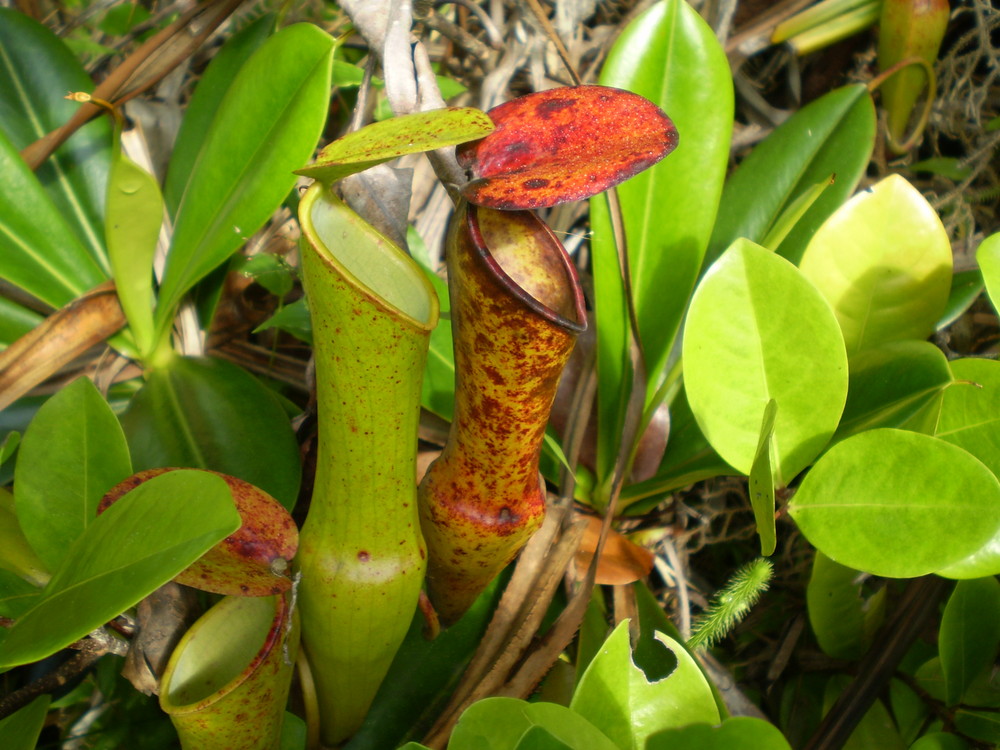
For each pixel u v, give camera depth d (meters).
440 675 0.44
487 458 0.36
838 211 0.45
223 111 0.48
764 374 0.40
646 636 0.46
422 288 0.33
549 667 0.41
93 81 0.64
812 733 0.47
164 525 0.32
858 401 0.42
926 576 0.44
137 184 0.46
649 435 0.49
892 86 0.59
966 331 0.55
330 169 0.30
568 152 0.32
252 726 0.36
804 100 0.67
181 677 0.36
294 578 0.34
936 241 0.44
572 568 0.47
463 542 0.38
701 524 0.52
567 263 0.34
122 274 0.49
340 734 0.42
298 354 0.59
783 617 0.51
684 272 0.50
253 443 0.47
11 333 0.53
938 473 0.36
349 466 0.33
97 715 0.48
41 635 0.32
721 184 0.50
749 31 0.62
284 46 0.46
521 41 0.57
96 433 0.40
